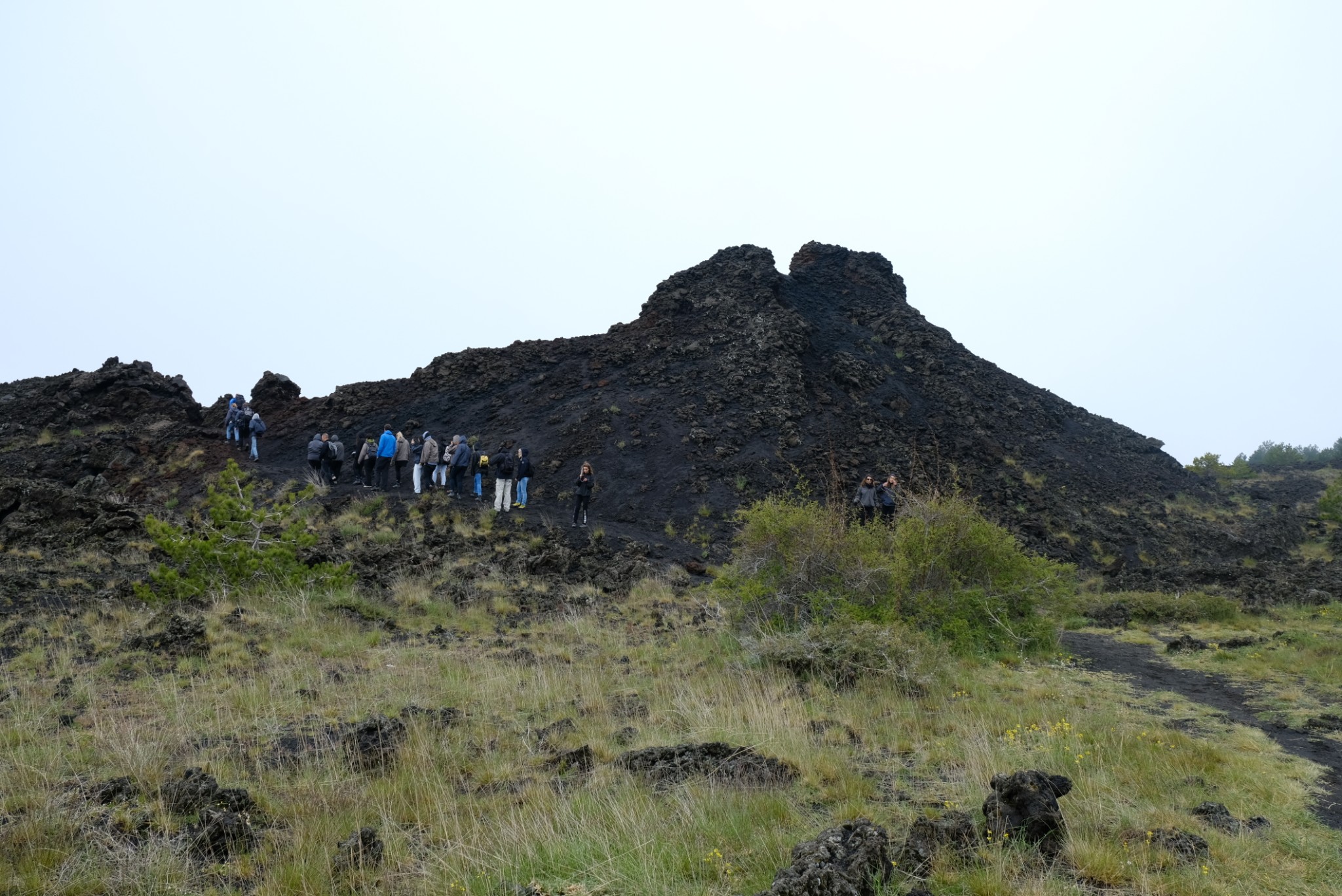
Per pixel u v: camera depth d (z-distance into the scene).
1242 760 6.62
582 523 21.09
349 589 13.77
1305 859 4.75
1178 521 29.03
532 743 7.16
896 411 30.86
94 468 26.23
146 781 5.95
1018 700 8.65
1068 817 5.09
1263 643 12.81
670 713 7.87
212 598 12.40
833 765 6.21
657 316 35.06
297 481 23.45
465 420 30.39
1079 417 36.75
